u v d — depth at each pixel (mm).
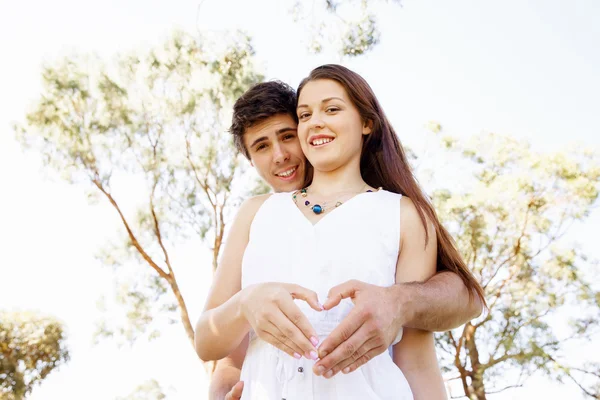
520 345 6957
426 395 1103
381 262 1114
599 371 6793
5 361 7922
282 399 1007
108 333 7133
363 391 999
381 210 1170
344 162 1247
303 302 1070
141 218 7180
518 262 7191
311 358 882
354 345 877
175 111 6754
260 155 1642
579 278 7047
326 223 1143
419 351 1130
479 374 7020
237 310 992
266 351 1071
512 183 7000
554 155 7129
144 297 7211
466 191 7293
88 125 6879
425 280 1148
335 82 1266
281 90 1644
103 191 7020
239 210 1279
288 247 1142
